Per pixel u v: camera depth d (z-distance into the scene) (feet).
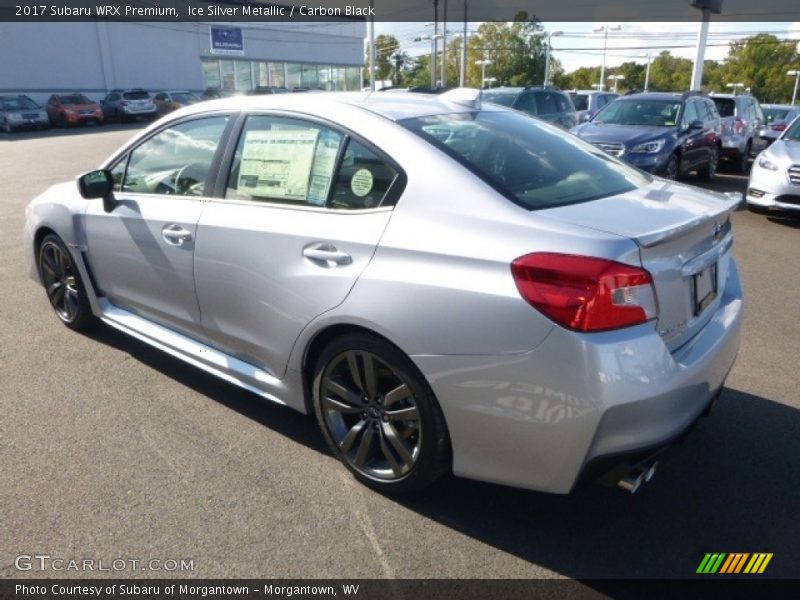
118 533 8.48
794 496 9.43
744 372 13.51
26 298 17.56
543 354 7.23
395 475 9.01
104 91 117.60
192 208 11.07
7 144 67.62
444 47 124.36
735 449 10.61
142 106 103.65
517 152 9.62
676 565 8.09
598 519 8.92
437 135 9.30
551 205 8.27
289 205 9.80
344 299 8.71
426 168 8.64
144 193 12.32
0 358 13.67
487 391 7.67
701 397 8.18
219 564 8.00
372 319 8.38
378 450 9.37
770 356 14.37
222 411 11.61
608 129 36.32
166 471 9.81
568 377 7.13
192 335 11.78
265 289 9.80
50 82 109.81
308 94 10.85
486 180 8.45
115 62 118.42
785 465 10.18
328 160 9.52
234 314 10.52
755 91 240.32
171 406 11.76
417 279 8.05
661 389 7.31
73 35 111.75
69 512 8.86
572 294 7.09
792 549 8.39
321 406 9.69
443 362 7.88
